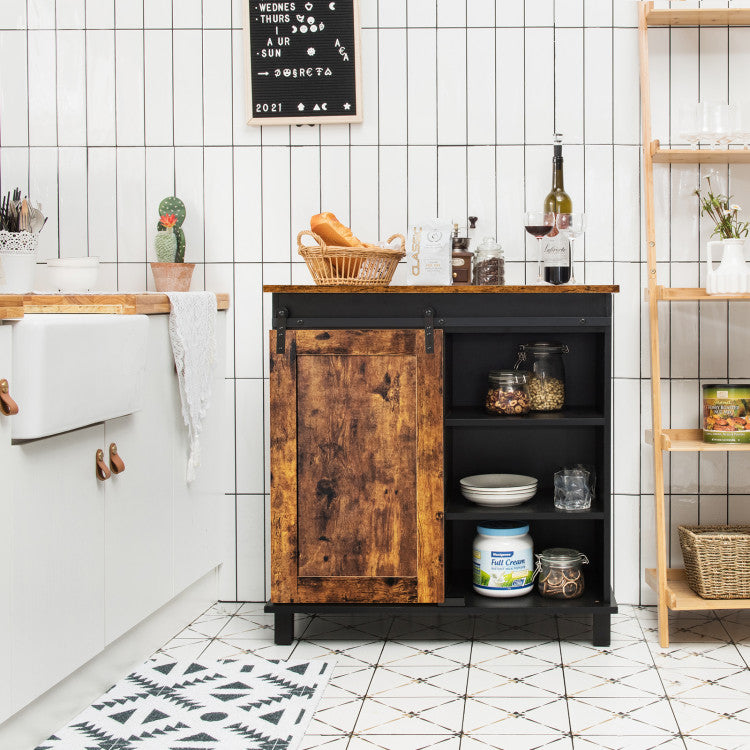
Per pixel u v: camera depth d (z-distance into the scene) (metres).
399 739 1.98
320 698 2.21
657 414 2.62
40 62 3.02
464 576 2.85
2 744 1.83
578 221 2.64
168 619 2.66
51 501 1.98
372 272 2.60
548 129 2.92
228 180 2.99
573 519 2.78
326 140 2.96
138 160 3.00
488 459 2.95
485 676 2.34
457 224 2.81
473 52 2.92
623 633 2.68
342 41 2.91
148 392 2.46
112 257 3.02
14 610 1.84
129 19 2.99
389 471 2.53
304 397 2.55
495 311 2.54
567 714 2.10
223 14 2.97
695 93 2.89
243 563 3.02
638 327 2.92
